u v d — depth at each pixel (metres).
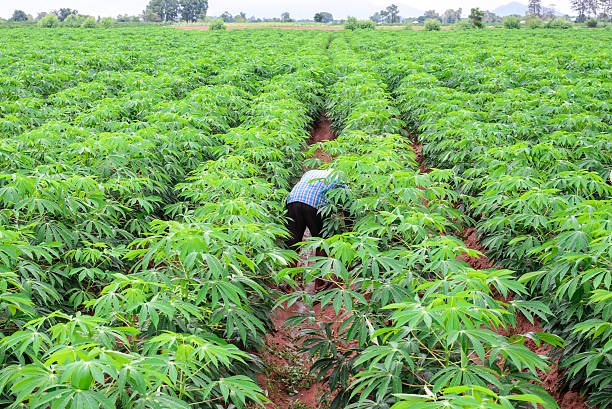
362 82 15.53
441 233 6.50
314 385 5.79
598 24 83.94
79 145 7.91
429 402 2.59
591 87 13.07
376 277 4.49
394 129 11.22
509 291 6.67
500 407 2.49
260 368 5.19
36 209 6.14
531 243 5.80
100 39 35.28
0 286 4.08
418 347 3.78
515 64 17.61
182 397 3.73
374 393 4.19
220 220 5.67
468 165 9.18
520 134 10.09
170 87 15.54
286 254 4.96
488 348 3.95
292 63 19.66
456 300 3.27
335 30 61.75
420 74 16.41
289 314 7.09
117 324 4.60
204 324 4.54
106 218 6.89
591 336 4.64
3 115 12.24
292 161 9.86
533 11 177.00
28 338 3.35
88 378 2.56
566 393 5.06
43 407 3.05
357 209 6.81
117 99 13.23
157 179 8.38
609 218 4.88
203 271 4.50
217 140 10.84
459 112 10.90
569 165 7.67
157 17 136.50
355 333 4.40
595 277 4.57
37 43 27.67
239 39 36.72
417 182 6.37
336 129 14.04
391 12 177.62
